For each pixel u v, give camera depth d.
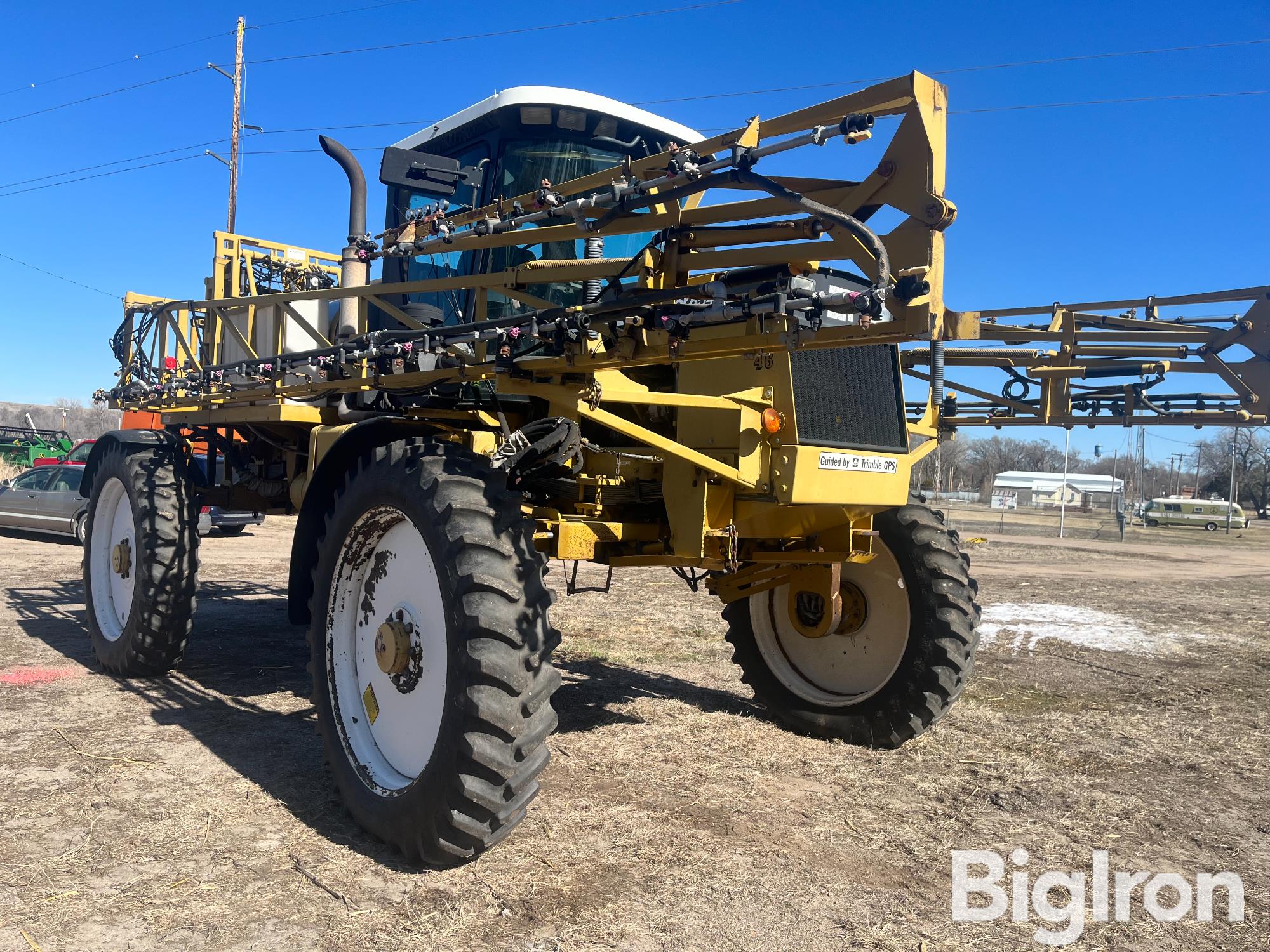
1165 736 4.72
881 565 4.52
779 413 3.56
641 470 3.94
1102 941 2.56
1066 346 4.46
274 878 2.75
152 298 6.12
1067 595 11.78
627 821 3.28
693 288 2.58
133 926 2.44
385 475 3.14
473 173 3.59
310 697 4.82
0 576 9.13
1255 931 2.63
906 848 3.17
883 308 2.27
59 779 3.53
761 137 2.63
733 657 5.00
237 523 13.54
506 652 2.72
